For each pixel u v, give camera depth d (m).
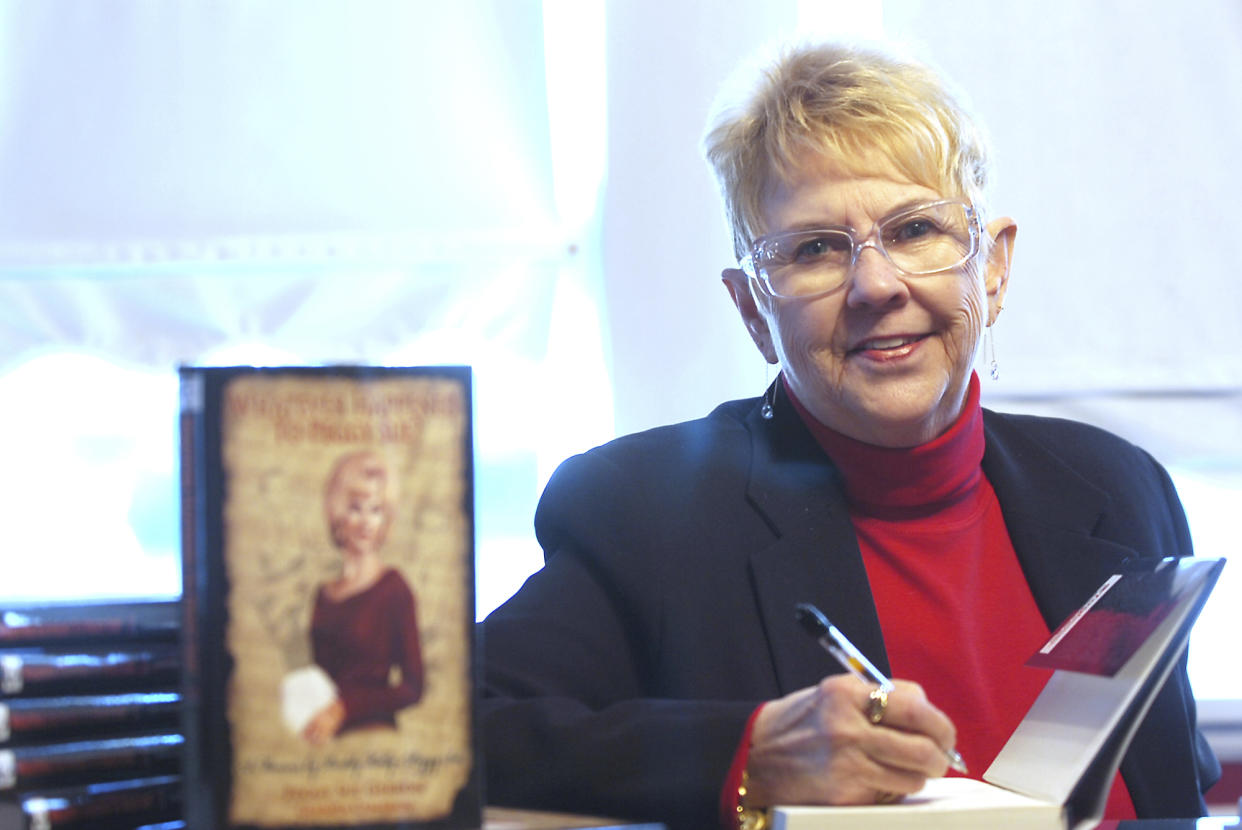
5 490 3.58
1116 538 1.89
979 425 1.92
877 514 1.85
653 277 3.64
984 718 1.69
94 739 0.96
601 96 3.75
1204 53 3.73
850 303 1.73
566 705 1.37
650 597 1.72
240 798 0.84
